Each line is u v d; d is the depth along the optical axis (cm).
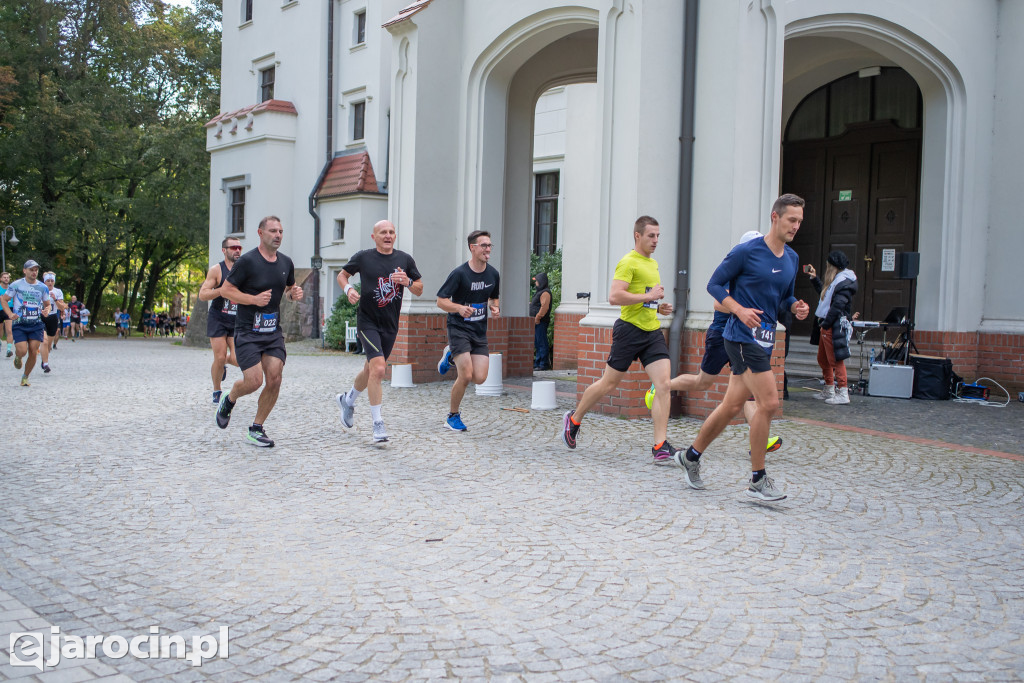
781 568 418
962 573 414
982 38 1150
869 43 1089
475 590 384
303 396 1056
